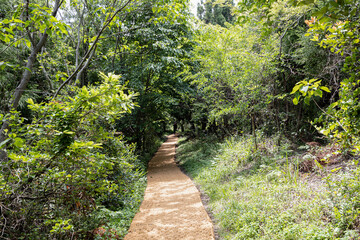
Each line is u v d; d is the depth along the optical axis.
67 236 3.13
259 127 8.75
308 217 3.55
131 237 4.35
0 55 6.56
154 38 11.16
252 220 4.00
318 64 6.41
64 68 7.48
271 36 6.55
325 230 3.00
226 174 7.37
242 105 7.25
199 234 4.26
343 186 3.48
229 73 8.05
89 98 2.84
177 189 7.71
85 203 3.22
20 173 2.70
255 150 7.46
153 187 8.26
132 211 5.66
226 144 9.79
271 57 6.74
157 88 13.45
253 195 4.99
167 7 4.65
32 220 2.83
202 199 6.43
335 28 1.97
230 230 4.21
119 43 11.37
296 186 4.58
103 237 3.83
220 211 5.03
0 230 2.54
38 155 2.48
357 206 3.13
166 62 11.91
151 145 18.67
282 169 5.75
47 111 2.90
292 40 7.61
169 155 16.72
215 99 9.12
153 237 4.31
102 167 3.19
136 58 11.98
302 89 1.49
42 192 2.88
